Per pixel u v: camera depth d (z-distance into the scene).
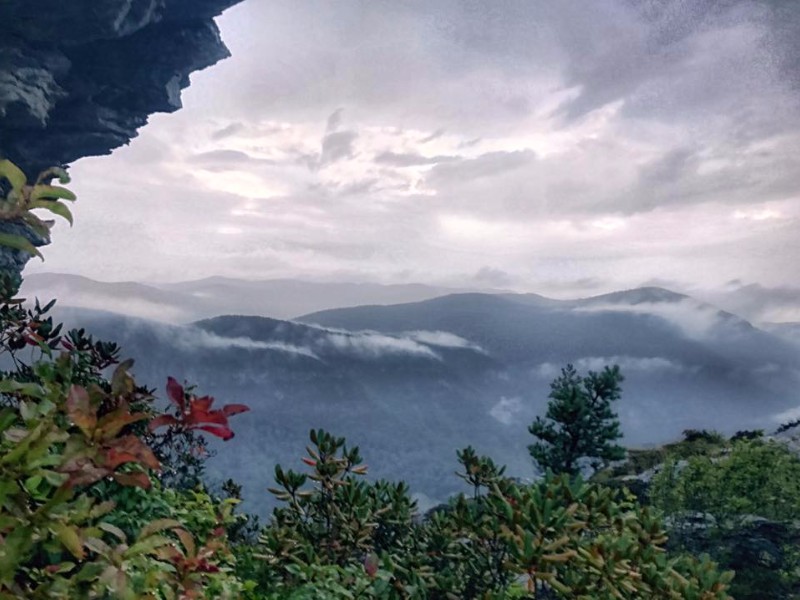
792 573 12.09
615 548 3.39
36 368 1.43
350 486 4.31
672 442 18.59
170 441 3.73
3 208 1.11
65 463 1.13
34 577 1.31
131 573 1.58
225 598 2.32
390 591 3.66
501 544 4.09
